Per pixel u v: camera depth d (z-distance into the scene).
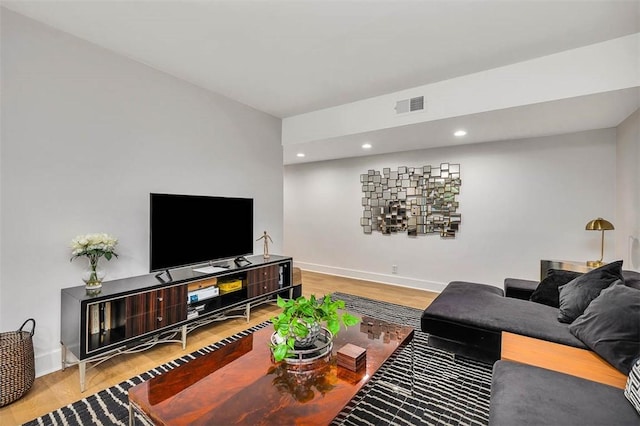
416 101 3.21
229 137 3.57
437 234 4.53
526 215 3.89
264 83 3.17
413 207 4.73
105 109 2.53
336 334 1.81
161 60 2.72
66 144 2.31
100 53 2.50
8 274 2.05
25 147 2.12
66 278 2.31
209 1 1.95
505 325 2.04
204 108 3.29
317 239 5.88
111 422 1.71
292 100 3.63
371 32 2.27
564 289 2.24
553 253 3.73
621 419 1.11
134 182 2.72
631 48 2.24
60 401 1.88
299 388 1.34
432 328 2.29
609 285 1.96
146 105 2.80
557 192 3.70
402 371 2.22
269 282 3.52
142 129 2.77
